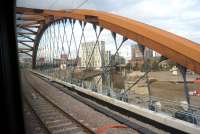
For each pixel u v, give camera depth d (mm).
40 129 10680
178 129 9297
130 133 9812
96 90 20312
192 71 10883
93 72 23062
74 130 10477
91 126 11094
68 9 25297
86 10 24406
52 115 13547
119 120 11664
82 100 18234
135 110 12492
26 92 23172
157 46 13312
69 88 27750
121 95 15414
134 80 15688
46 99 19375
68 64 32656
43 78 47719
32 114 13594
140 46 15000
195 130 8422
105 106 16469
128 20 17766
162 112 11172
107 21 19484
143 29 15078
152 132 9516
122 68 17359
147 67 14188
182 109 10281
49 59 48781
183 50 11539
